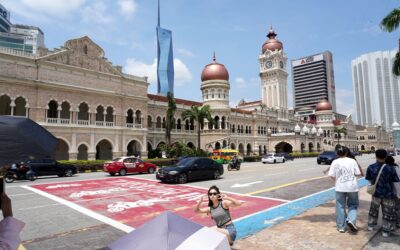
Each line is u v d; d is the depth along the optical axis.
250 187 18.12
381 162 8.03
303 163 45.75
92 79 39.84
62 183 21.09
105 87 41.25
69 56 37.72
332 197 14.30
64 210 11.98
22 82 33.34
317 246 7.11
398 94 125.50
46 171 25.03
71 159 36.72
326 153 42.81
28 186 19.45
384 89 127.12
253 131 75.19
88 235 8.73
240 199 13.94
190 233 3.65
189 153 44.59
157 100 55.12
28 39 133.00
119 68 43.50
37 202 13.69
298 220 9.62
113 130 41.53
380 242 7.31
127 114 44.28
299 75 182.38
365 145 129.75
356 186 8.02
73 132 37.12
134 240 3.53
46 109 35.22
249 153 73.00
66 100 37.12
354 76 136.62
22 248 4.63
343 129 100.31
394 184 7.73
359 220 9.39
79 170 31.72
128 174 28.56
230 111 64.50
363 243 7.23
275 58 89.25
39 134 3.96
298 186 18.44
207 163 22.66
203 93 63.41
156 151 46.44
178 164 21.80
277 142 77.38
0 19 126.44
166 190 17.20
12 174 22.19
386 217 7.72
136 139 44.56
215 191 6.52
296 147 74.62
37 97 34.59
